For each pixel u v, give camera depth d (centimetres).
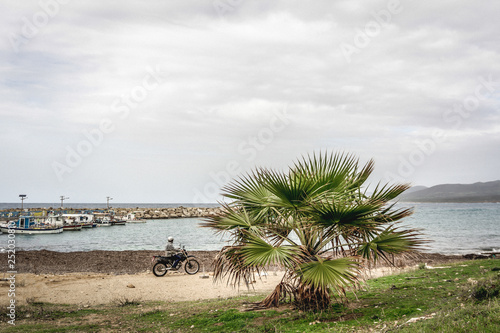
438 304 675
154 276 1614
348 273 632
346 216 680
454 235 3850
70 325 826
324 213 683
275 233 741
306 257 690
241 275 737
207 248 3119
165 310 956
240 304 926
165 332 719
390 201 713
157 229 5962
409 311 662
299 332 617
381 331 553
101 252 2530
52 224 5228
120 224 7156
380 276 1340
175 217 9881
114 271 1831
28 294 1226
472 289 675
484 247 2834
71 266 1967
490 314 498
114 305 1084
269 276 1555
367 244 704
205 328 728
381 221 711
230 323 727
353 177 764
